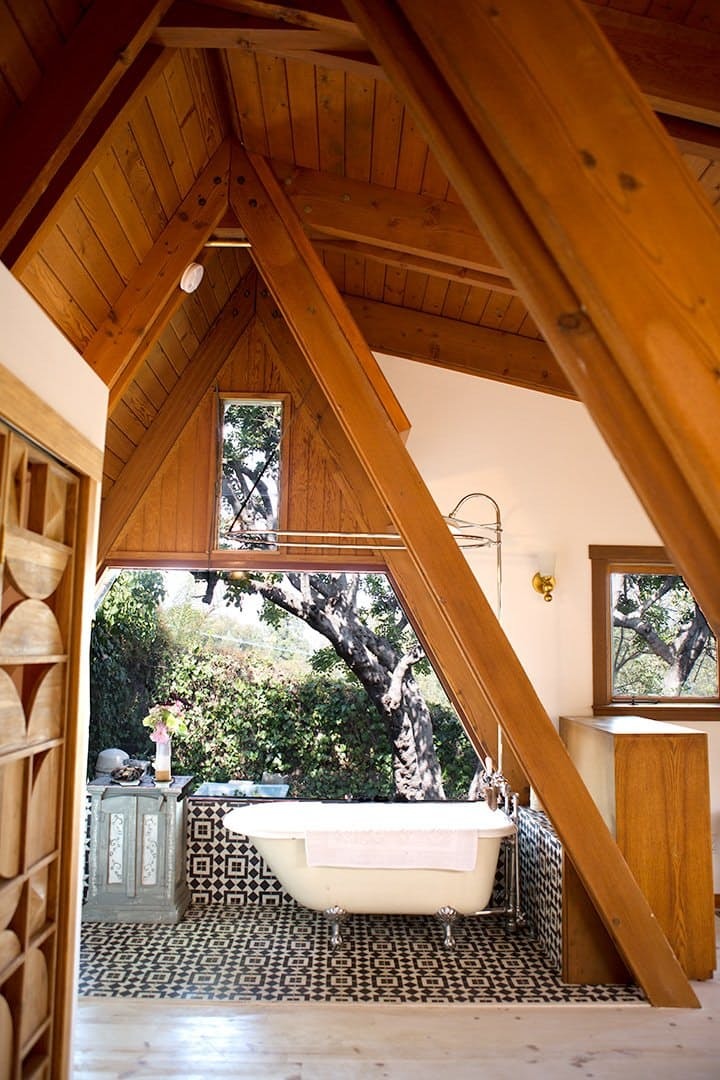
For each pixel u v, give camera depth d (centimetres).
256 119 386
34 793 264
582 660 580
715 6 238
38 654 265
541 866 483
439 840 478
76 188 293
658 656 593
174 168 374
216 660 756
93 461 316
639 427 102
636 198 94
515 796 516
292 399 586
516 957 462
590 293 94
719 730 579
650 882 444
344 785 735
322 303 400
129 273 383
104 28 268
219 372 588
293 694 750
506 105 99
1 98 260
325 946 473
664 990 403
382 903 482
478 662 406
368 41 121
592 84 97
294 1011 386
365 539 576
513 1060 343
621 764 448
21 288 237
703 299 91
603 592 585
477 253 395
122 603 759
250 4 265
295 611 741
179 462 584
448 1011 390
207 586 735
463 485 588
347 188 405
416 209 400
